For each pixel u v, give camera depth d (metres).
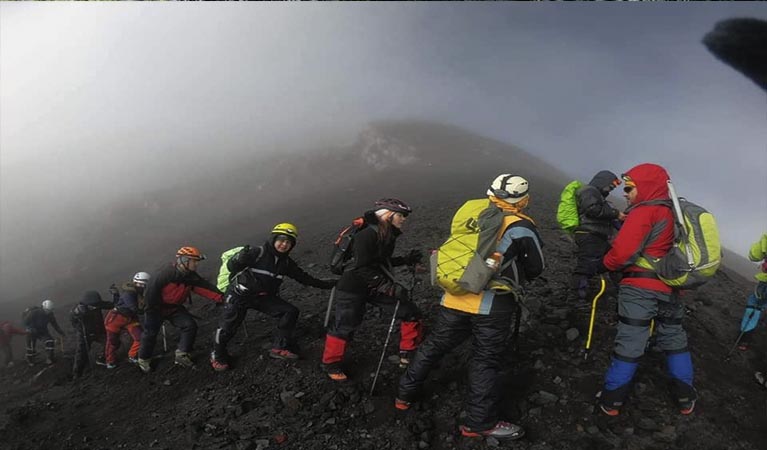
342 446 4.09
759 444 3.92
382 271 4.83
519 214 3.86
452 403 4.52
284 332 5.59
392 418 4.39
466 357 5.12
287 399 4.79
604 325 5.55
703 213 3.83
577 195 6.09
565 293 6.56
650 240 3.90
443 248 3.94
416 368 4.21
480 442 4.00
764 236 5.05
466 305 3.83
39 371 9.02
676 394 4.21
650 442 3.91
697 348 5.24
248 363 5.74
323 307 7.44
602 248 6.11
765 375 4.75
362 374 5.13
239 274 5.34
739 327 5.86
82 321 7.14
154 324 6.09
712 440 3.92
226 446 4.25
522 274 3.91
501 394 4.53
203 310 8.91
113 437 4.76
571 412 4.27
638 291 3.95
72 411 5.48
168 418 4.95
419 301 6.97
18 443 4.88
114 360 6.88
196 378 5.74
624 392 4.06
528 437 4.03
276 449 4.12
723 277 7.90
